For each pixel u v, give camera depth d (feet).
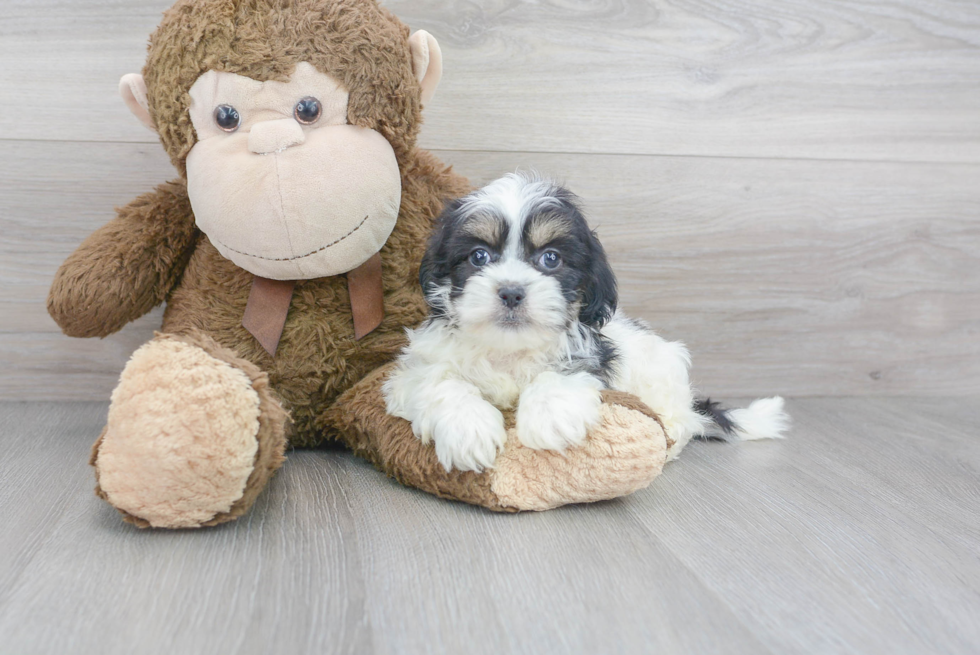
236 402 4.13
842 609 3.70
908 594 3.89
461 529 4.48
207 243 5.88
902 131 7.88
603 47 7.17
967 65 7.88
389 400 5.28
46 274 6.88
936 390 8.58
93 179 6.75
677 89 7.38
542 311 4.89
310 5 5.04
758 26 7.40
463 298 5.03
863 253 8.09
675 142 7.48
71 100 6.59
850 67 7.65
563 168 7.36
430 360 5.32
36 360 7.04
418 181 6.13
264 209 4.91
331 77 5.08
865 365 8.39
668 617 3.54
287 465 5.62
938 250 8.25
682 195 7.60
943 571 4.17
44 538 4.17
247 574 3.81
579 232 5.34
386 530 4.42
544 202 5.33
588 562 4.08
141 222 5.75
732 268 7.85
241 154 4.96
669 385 5.98
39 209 6.73
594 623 3.45
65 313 5.63
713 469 5.87
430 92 5.75
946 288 8.36
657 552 4.25
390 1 6.75
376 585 3.74
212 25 4.90
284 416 4.64
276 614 3.44
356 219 5.10
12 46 6.41
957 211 8.19
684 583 3.89
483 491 4.71
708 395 8.09
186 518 4.22
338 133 5.10
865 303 8.23
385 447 5.18
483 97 7.08
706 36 7.32
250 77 4.95
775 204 7.80
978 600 3.85
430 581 3.80
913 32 7.70
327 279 5.77
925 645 3.41
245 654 3.12
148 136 6.75
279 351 5.68
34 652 3.09
